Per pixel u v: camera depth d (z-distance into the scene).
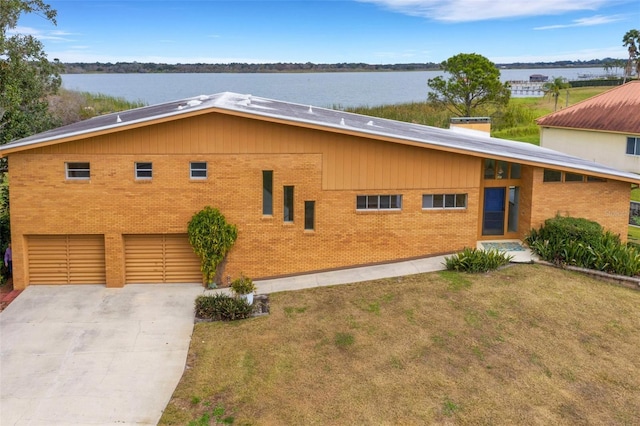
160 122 19.59
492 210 23.95
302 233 21.23
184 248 21.06
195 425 12.23
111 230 20.42
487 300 18.28
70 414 12.84
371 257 21.84
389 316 17.28
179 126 20.02
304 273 21.47
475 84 56.16
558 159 24.11
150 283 21.16
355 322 16.95
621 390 13.54
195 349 15.73
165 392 13.73
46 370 14.84
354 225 21.48
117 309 18.78
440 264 21.59
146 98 96.56
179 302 19.39
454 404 12.84
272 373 14.21
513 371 14.23
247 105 23.91
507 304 18.00
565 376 14.08
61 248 20.69
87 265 20.88
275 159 20.59
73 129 22.36
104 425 12.43
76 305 19.08
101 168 20.02
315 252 21.42
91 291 20.34
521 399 13.08
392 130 24.06
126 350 15.92
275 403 12.93
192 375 14.33
